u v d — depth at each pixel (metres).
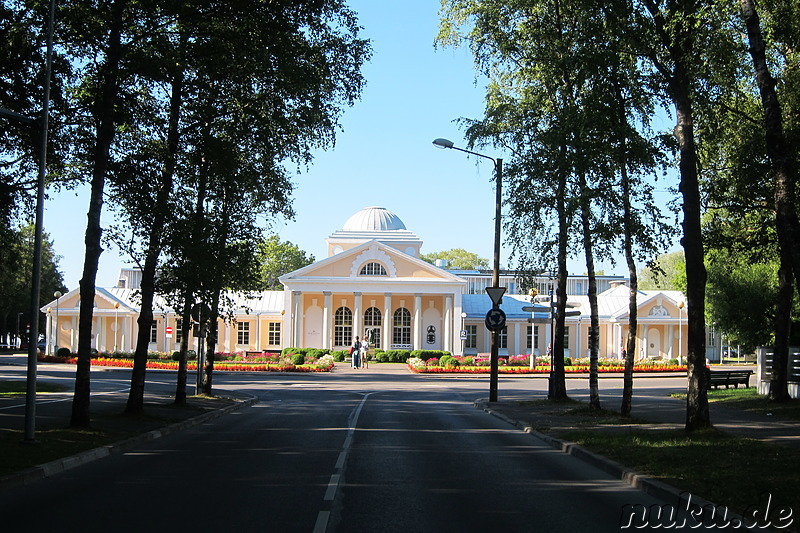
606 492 10.04
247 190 22.02
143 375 19.61
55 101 18.02
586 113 18.05
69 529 7.70
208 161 19.50
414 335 70.88
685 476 10.38
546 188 22.55
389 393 35.72
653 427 17.67
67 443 13.63
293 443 15.44
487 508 8.88
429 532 7.66
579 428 17.77
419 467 12.12
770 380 27.28
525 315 73.81
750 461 11.49
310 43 19.09
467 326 75.25
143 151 18.89
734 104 23.62
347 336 73.38
